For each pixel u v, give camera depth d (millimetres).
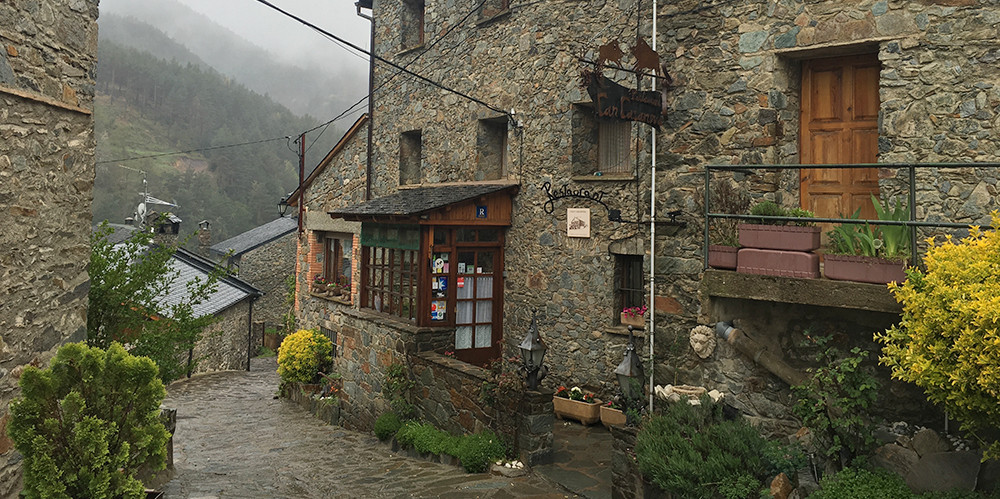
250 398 13758
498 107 9406
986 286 3109
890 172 4777
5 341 3830
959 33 4520
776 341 5000
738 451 4574
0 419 3824
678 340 5625
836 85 5270
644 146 6609
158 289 7094
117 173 52156
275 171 64812
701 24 5605
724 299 5297
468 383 7301
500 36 9375
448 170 10430
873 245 4125
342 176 13008
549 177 8609
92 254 6418
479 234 9109
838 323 4699
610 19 7770
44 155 4203
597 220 7961
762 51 5297
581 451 6805
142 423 4066
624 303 7945
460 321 8984
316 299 13469
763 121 5277
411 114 11242
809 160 5395
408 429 7883
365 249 10305
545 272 8648
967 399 3168
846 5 4922
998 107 4387
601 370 7906
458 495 5766
